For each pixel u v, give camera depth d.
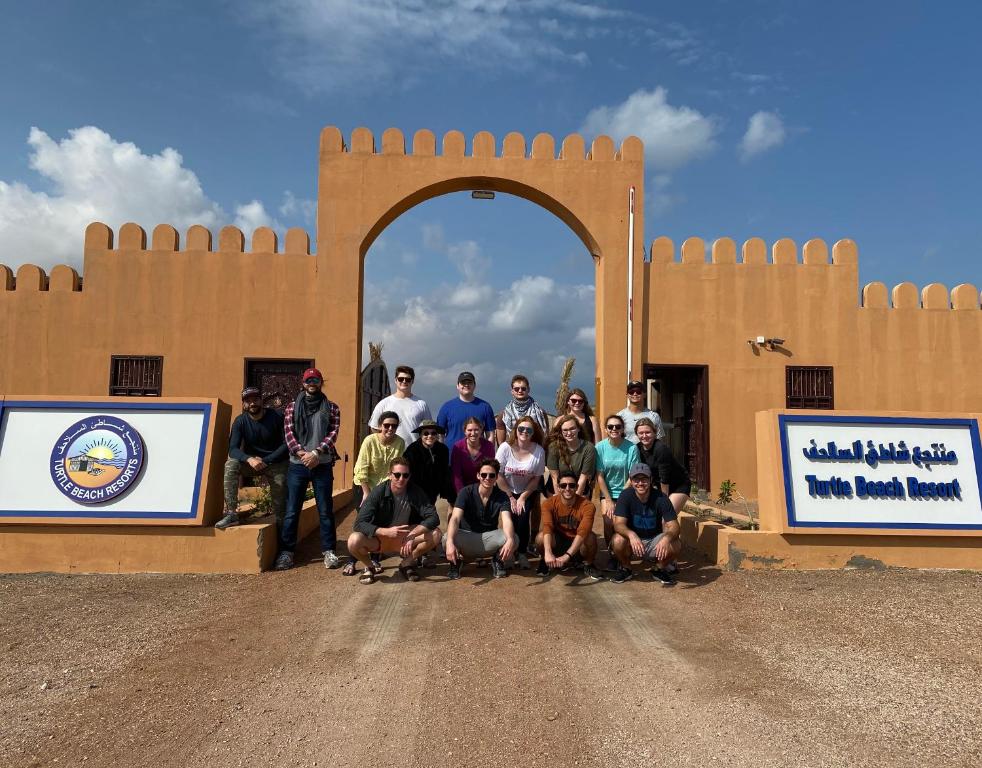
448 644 5.02
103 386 12.47
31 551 6.95
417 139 13.16
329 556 7.23
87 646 5.07
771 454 7.27
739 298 13.13
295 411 7.34
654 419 7.57
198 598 6.19
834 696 4.17
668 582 6.50
